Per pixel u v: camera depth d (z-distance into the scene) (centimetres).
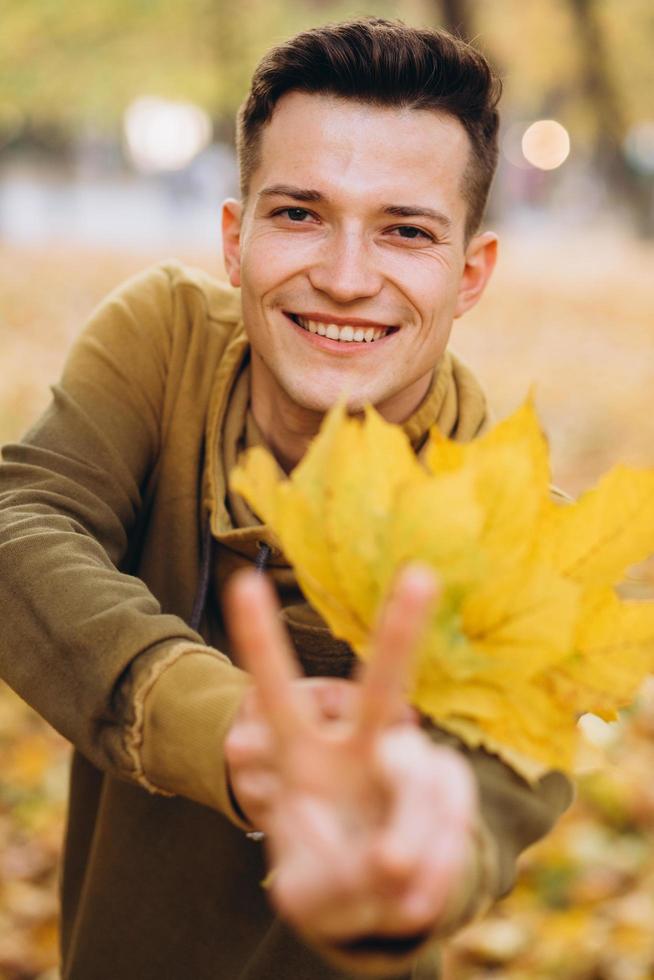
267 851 155
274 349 142
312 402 141
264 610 71
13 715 393
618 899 301
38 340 923
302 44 138
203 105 1530
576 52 1995
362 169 133
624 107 2041
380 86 134
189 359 162
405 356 141
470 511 86
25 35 1304
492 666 89
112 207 2659
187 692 107
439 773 70
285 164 136
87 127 2323
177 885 158
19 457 154
